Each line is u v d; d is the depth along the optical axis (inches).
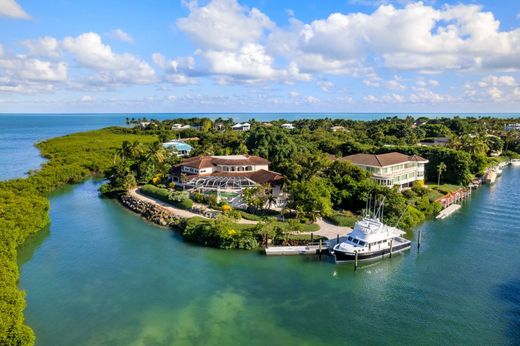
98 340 1481.3
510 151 6643.7
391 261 2245.3
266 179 3346.5
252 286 1929.1
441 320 1635.1
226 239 2393.0
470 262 2224.4
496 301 1787.6
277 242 2429.9
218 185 3371.1
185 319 1633.9
